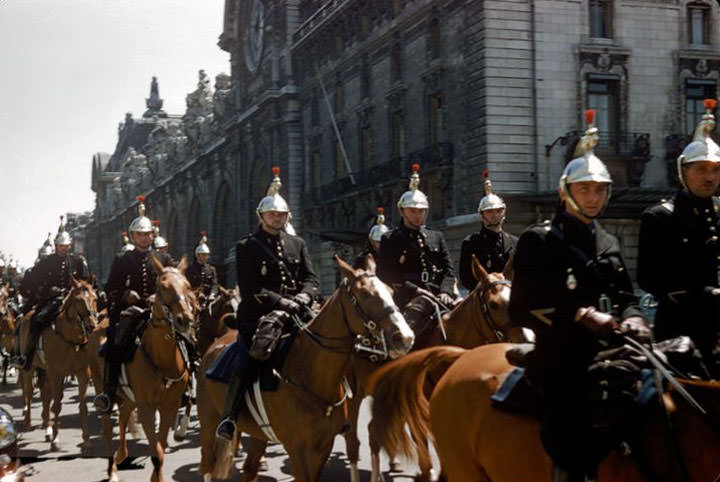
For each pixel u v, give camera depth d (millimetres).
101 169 152500
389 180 42281
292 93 57750
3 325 23188
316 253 54062
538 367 4336
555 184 34344
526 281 4320
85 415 11750
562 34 34812
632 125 35344
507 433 4621
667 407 4184
